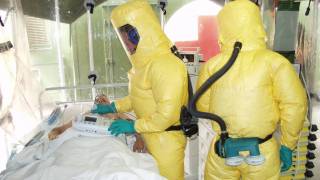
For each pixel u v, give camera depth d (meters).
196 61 2.10
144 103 1.50
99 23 3.35
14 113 2.30
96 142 1.27
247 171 1.38
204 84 1.33
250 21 1.33
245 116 1.32
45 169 1.08
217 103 1.39
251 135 1.34
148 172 1.09
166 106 1.34
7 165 1.30
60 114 1.76
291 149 1.39
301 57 2.11
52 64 3.16
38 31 2.99
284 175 1.95
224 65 1.32
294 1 1.96
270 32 2.09
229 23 1.35
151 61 1.43
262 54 1.32
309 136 1.97
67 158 1.15
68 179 1.04
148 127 1.38
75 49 3.30
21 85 2.31
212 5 3.30
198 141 1.96
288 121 1.31
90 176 1.04
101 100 1.83
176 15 3.34
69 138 1.32
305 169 2.00
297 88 1.29
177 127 1.50
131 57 1.53
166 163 1.49
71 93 3.27
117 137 1.39
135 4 1.44
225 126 1.37
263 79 1.30
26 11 2.78
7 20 2.24
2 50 2.20
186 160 2.01
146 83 1.45
